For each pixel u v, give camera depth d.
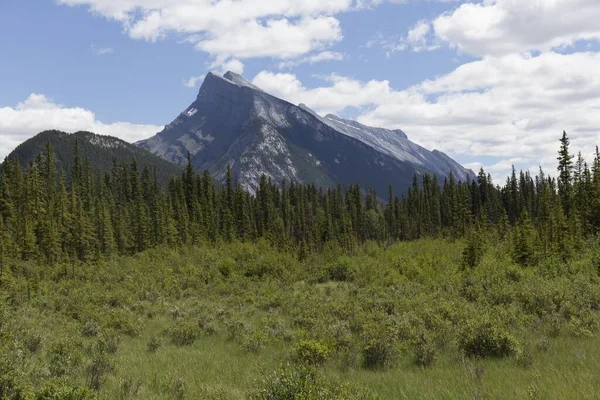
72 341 14.59
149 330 20.73
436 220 126.44
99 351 13.20
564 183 78.81
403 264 47.34
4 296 31.08
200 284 43.19
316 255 66.69
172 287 38.91
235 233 100.94
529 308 19.97
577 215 61.94
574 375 9.34
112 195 115.62
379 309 21.92
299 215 131.12
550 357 11.62
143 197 122.56
